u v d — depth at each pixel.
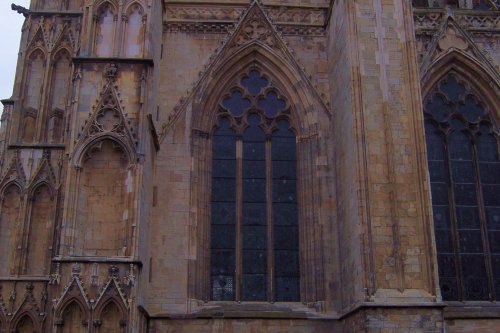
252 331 35.47
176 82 40.53
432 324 30.75
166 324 35.34
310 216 38.19
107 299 31.03
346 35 36.16
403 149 33.75
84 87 35.09
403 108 34.56
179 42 41.44
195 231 37.38
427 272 31.70
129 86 35.28
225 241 38.16
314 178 38.81
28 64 45.91
